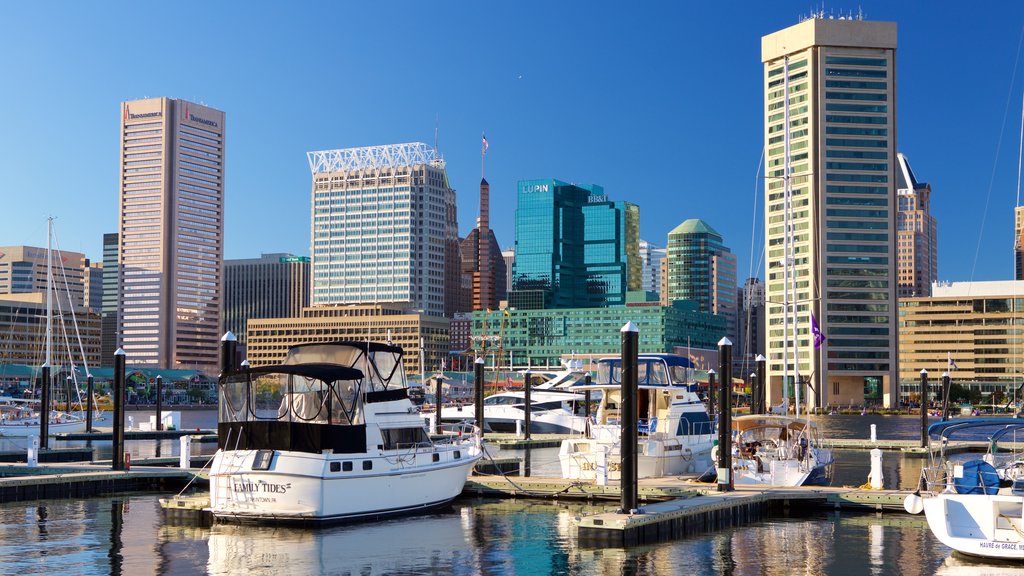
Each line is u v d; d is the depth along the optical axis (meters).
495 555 44.34
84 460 92.62
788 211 119.25
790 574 40.91
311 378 49.50
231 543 46.50
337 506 49.84
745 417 66.38
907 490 62.91
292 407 49.88
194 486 67.25
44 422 92.75
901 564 42.66
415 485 54.19
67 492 63.22
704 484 60.31
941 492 44.31
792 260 116.81
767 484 62.47
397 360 54.75
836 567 42.12
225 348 66.31
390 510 52.75
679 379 71.00
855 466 87.25
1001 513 41.59
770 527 51.53
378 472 51.84
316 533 48.78
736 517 52.97
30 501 60.81
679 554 44.66
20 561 42.91
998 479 42.91
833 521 53.38
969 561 43.16
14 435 119.31
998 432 49.56
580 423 127.38
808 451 65.06
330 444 49.56
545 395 132.38
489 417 131.75
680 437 67.62
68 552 44.81
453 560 43.28
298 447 49.50
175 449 105.19
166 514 53.31
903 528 51.25
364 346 53.00
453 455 58.06
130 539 47.75
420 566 42.12
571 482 61.06
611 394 69.56
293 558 43.47
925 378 101.94
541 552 44.97
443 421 134.25
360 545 46.16
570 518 53.84
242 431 50.56
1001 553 41.09
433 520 53.03
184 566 41.88
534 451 102.50
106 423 155.38
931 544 46.88
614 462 64.06
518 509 56.94
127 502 60.69
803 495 56.75
